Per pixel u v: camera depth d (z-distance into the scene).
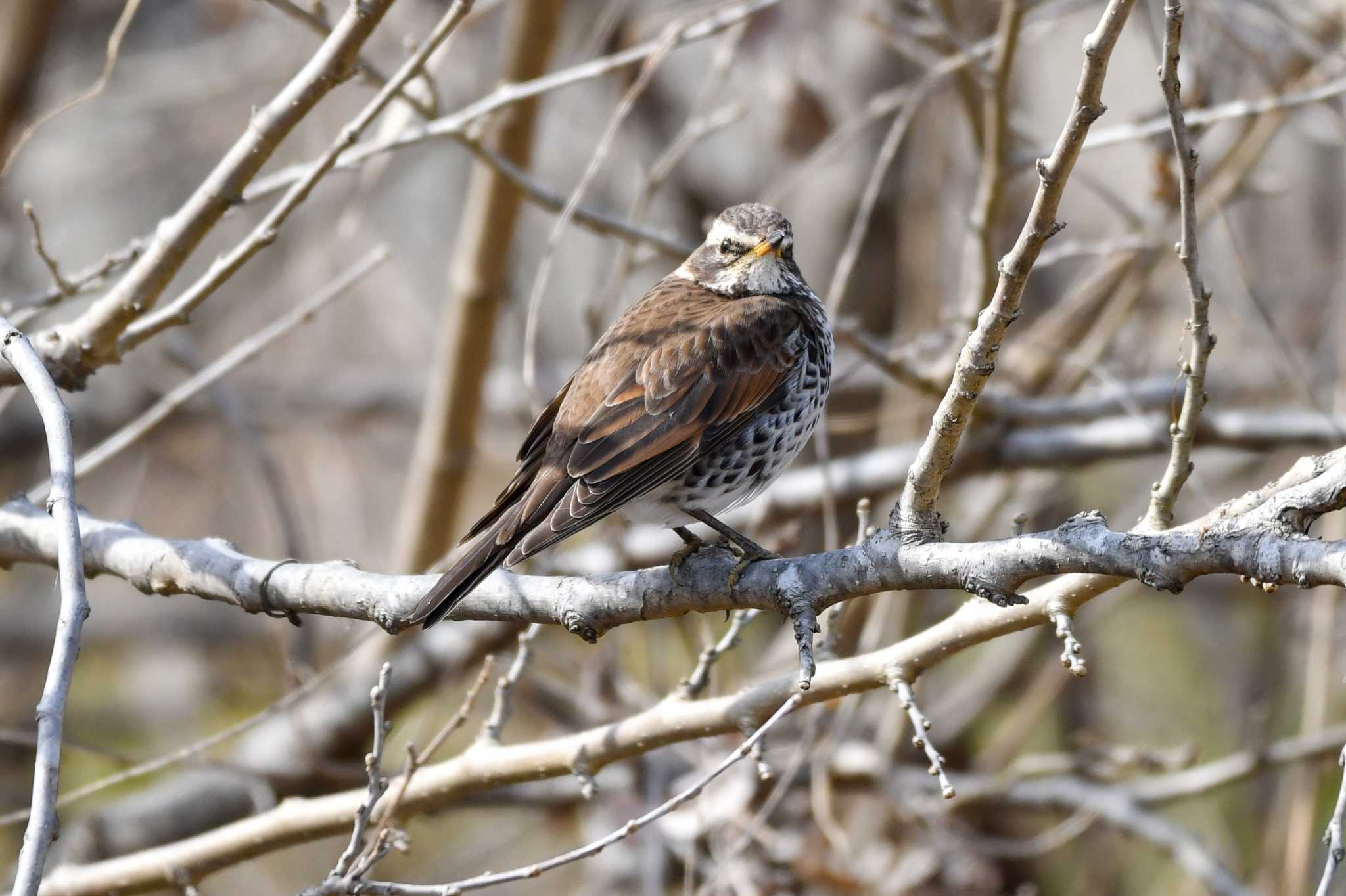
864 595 6.52
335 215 17.80
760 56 12.91
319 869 16.20
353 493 17.95
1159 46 11.60
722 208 16.06
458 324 13.07
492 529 7.54
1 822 8.23
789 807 12.14
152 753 17.28
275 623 13.12
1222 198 11.82
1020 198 14.32
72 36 19.30
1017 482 14.04
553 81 9.35
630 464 8.20
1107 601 15.09
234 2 16.33
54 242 18.78
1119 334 14.98
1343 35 12.65
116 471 18.42
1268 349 13.88
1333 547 5.14
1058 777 13.60
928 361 13.38
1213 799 16.08
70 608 5.39
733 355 8.67
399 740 14.57
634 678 14.51
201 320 18.67
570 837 14.30
